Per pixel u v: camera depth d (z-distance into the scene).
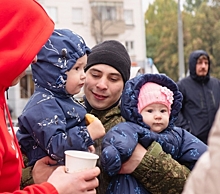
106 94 2.80
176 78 46.47
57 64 2.46
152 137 2.57
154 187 2.51
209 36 40.94
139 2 38.78
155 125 2.63
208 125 6.41
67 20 35.62
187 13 47.22
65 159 2.24
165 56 46.97
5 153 1.95
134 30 39.00
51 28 2.13
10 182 2.00
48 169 2.46
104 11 36.81
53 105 2.44
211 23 40.94
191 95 6.45
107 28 37.38
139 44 39.22
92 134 2.45
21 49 2.01
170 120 2.73
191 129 6.43
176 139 2.68
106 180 2.65
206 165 1.39
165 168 2.47
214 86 6.54
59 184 2.02
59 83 2.47
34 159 2.52
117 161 2.45
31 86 31.31
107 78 2.82
